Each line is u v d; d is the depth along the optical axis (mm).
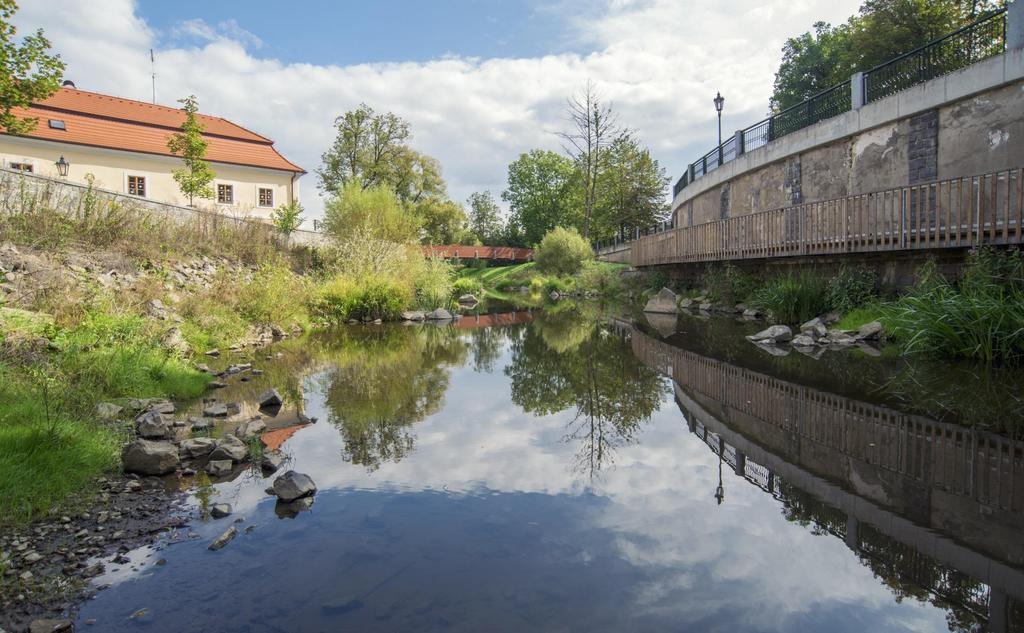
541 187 61719
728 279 16562
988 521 3076
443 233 54719
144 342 7691
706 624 2141
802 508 3277
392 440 4762
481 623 2154
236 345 10648
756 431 4961
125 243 12969
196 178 26938
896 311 9758
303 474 3635
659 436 4832
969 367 7199
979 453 4195
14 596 2416
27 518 3146
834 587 2424
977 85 10680
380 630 2119
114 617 2246
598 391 6805
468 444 4629
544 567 2600
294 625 2162
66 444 3973
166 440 4711
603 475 3867
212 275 14453
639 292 23672
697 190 23844
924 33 26344
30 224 11297
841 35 34625
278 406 6043
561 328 14336
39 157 26031
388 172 42000
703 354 9328
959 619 2170
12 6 13664
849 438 4645
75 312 7977
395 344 11523
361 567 2613
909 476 3773
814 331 10602
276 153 34281
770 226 13367
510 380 7590
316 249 21172
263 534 2975
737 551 2756
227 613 2254
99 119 28844
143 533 3014
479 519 3148
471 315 19094
